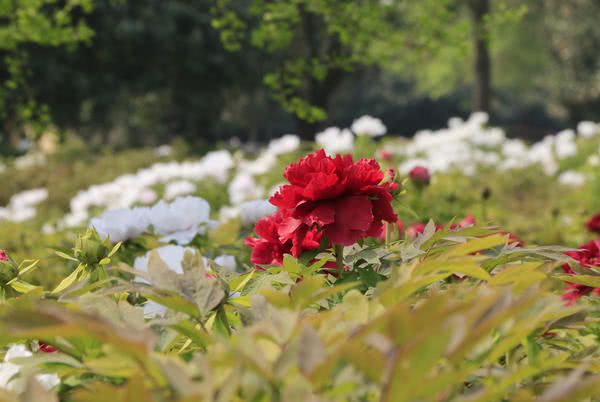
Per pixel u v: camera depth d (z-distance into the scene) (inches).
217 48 840.9
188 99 899.4
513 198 351.6
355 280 59.0
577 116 1160.2
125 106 949.8
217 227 105.8
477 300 35.8
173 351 47.1
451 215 223.5
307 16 427.5
